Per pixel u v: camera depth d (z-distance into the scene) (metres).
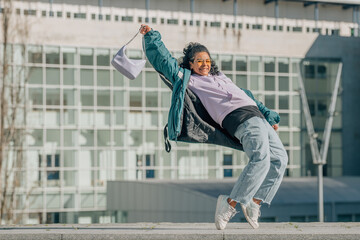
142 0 49.38
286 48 50.84
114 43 46.88
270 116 6.81
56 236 6.04
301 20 53.47
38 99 44.88
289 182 41.97
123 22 47.12
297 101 50.91
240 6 52.06
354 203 39.00
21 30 44.16
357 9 54.50
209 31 49.31
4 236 6.05
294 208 37.31
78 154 45.62
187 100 6.43
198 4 51.00
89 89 46.19
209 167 48.03
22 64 44.22
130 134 46.75
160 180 43.38
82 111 45.94
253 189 6.32
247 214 6.53
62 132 45.28
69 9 47.47
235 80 49.72
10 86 40.00
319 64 51.72
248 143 6.24
